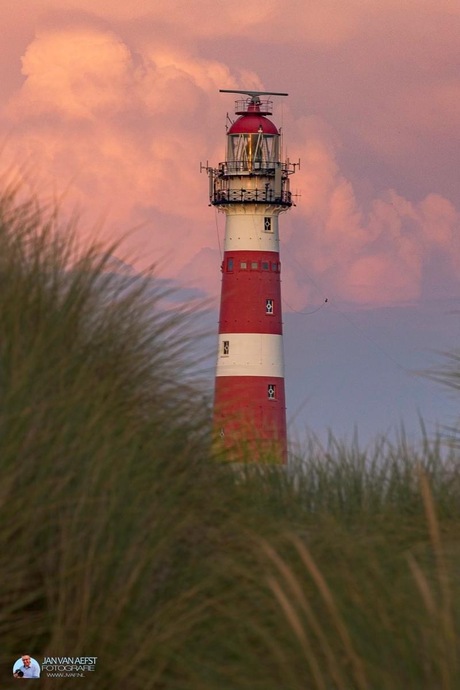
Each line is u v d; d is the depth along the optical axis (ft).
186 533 78.69
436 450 101.81
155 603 73.10
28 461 70.95
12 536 70.28
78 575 70.90
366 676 62.23
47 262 82.58
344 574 69.82
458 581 70.08
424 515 88.33
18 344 74.38
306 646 61.98
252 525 82.07
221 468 90.38
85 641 69.62
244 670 66.39
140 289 85.20
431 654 62.49
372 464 102.06
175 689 67.62
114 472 73.56
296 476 100.83
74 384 75.51
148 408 83.05
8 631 70.44
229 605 70.95
